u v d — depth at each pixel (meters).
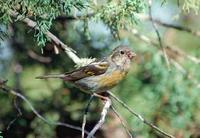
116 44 14.05
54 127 14.40
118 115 9.61
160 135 13.66
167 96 14.08
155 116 13.87
